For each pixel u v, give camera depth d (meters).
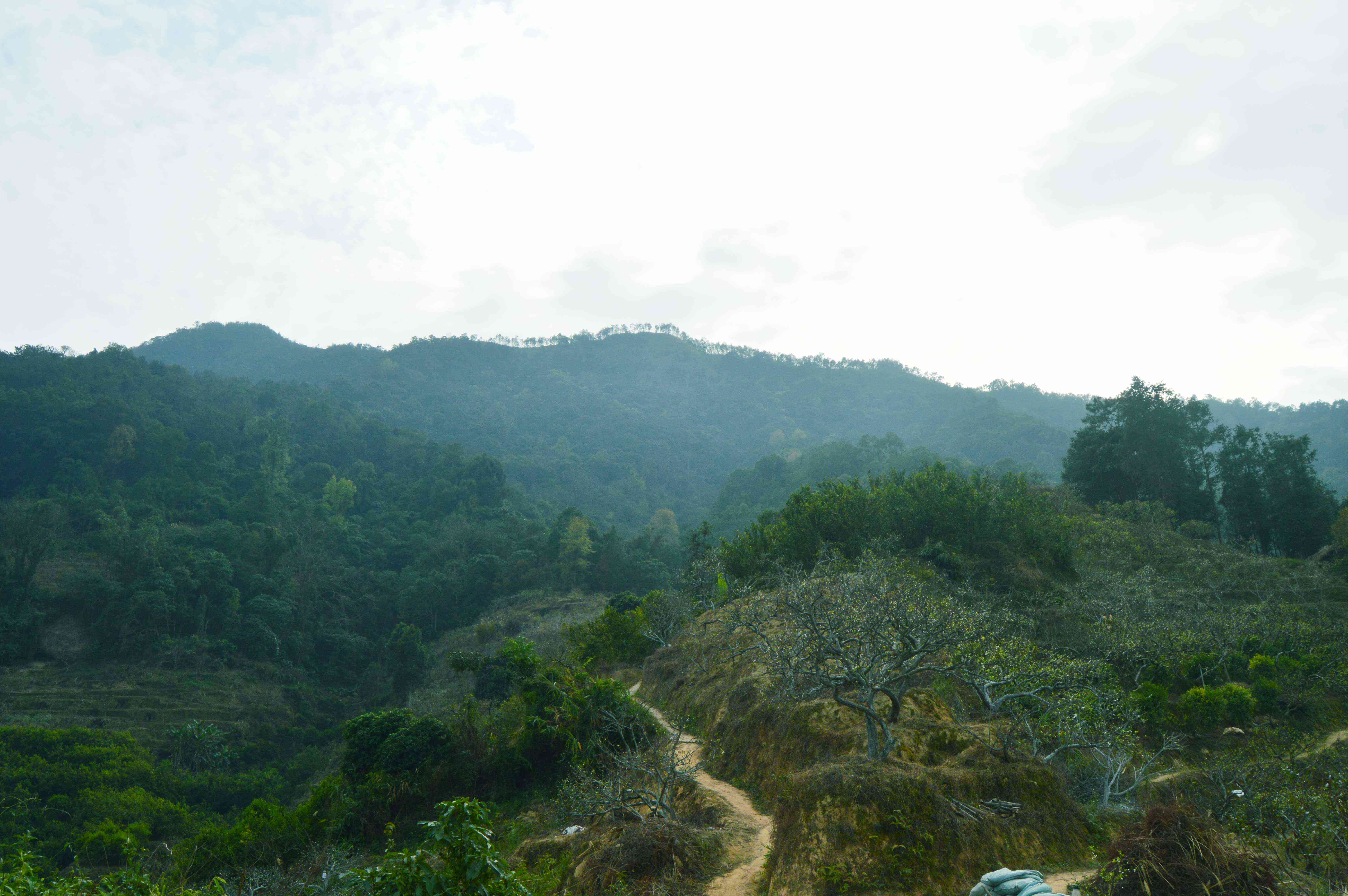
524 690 30.75
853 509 40.97
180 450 113.94
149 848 36.75
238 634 76.19
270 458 124.75
